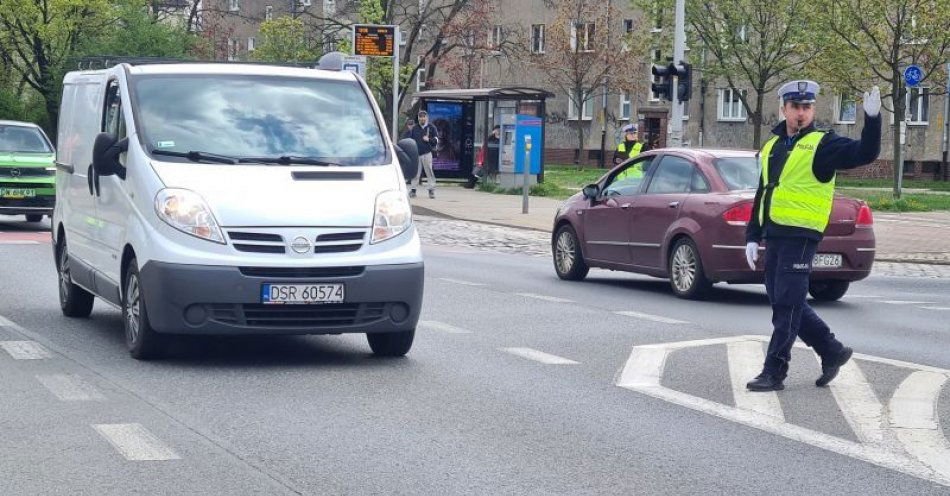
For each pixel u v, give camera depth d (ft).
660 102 232.94
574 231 60.34
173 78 37.14
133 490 21.07
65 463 22.86
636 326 43.45
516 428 26.32
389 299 33.68
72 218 41.96
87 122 40.73
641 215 55.83
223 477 21.99
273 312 33.01
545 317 45.52
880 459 23.95
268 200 33.45
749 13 167.02
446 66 200.44
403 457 23.61
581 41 232.53
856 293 58.75
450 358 35.70
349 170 35.06
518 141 133.08
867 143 29.73
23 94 240.94
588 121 248.93
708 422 27.20
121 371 32.71
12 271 57.67
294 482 21.70
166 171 34.17
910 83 127.75
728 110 222.07
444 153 146.51
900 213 117.29
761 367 34.60
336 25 189.98
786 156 31.04
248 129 35.88
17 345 36.76
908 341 41.57
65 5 200.03
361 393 30.14
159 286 32.81
